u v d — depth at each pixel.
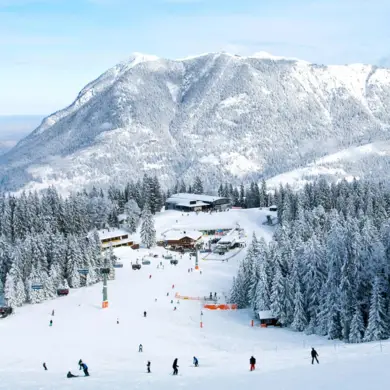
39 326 86.56
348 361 43.47
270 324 85.00
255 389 36.25
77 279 118.12
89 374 51.91
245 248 159.62
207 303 102.75
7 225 162.38
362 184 192.88
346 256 70.31
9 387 44.91
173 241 166.25
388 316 66.31
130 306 99.50
